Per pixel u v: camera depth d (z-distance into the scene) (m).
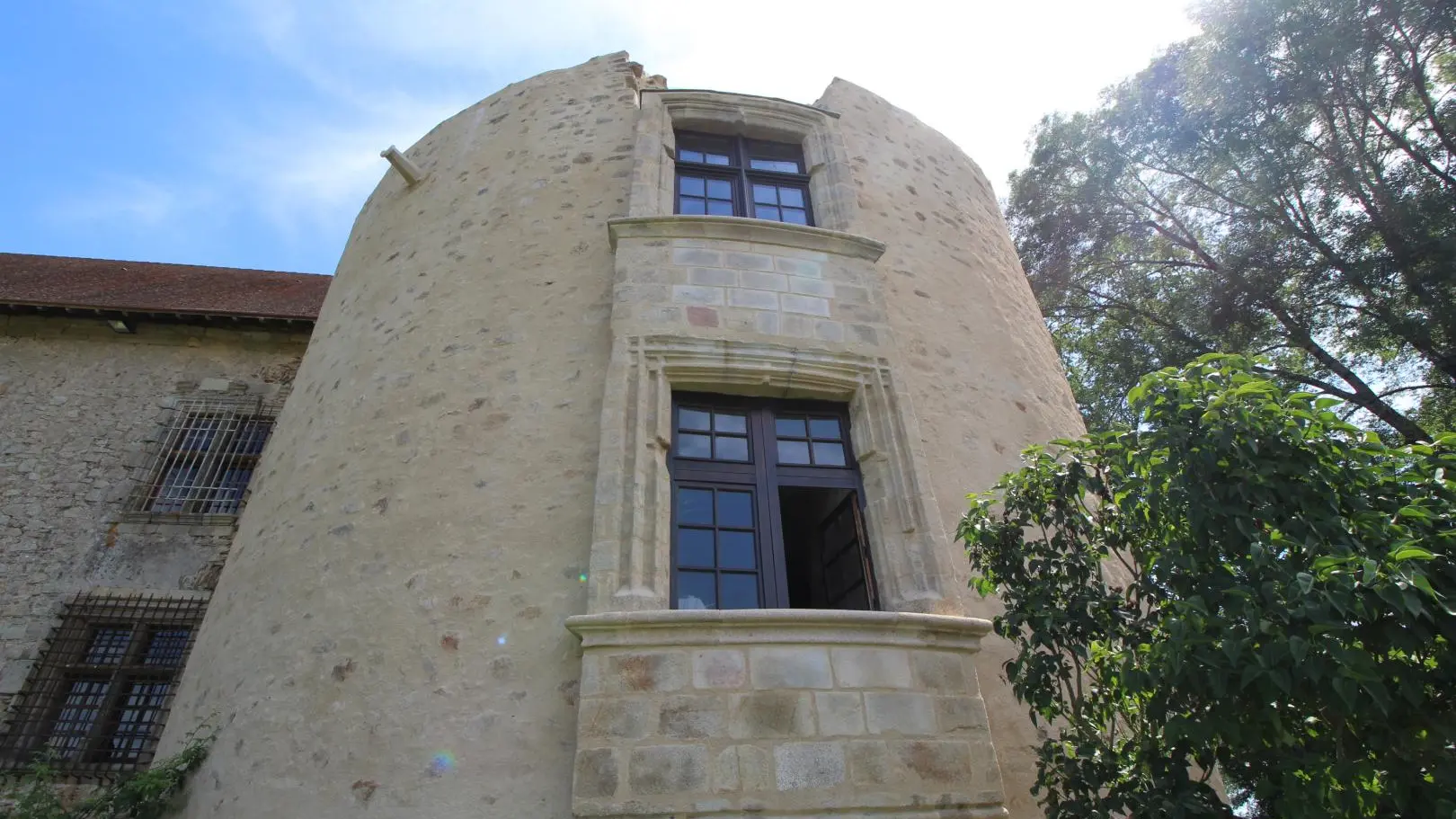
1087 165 15.51
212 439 8.65
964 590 5.06
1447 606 2.59
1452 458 3.02
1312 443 3.16
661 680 3.87
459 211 7.29
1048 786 3.75
